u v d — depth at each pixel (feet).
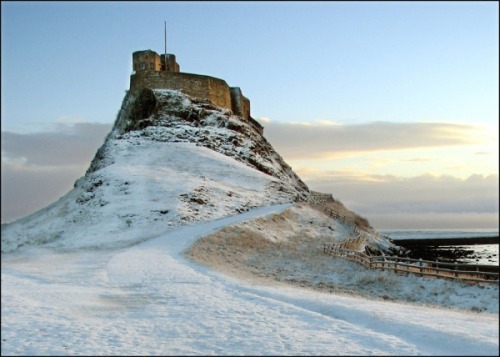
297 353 37.06
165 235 144.36
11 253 131.54
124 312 53.21
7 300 58.80
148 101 278.87
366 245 171.32
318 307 54.95
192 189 188.44
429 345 38.68
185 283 73.05
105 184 194.90
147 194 183.11
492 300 66.08
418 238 532.32
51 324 47.09
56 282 76.23
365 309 51.70
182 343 40.68
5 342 41.01
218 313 51.90
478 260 195.93
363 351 37.14
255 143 276.41
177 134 255.91
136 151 235.81
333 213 206.90
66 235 159.33
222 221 160.45
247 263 111.04
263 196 208.03
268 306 55.47
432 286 77.36
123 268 89.30
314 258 120.88
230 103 318.86
